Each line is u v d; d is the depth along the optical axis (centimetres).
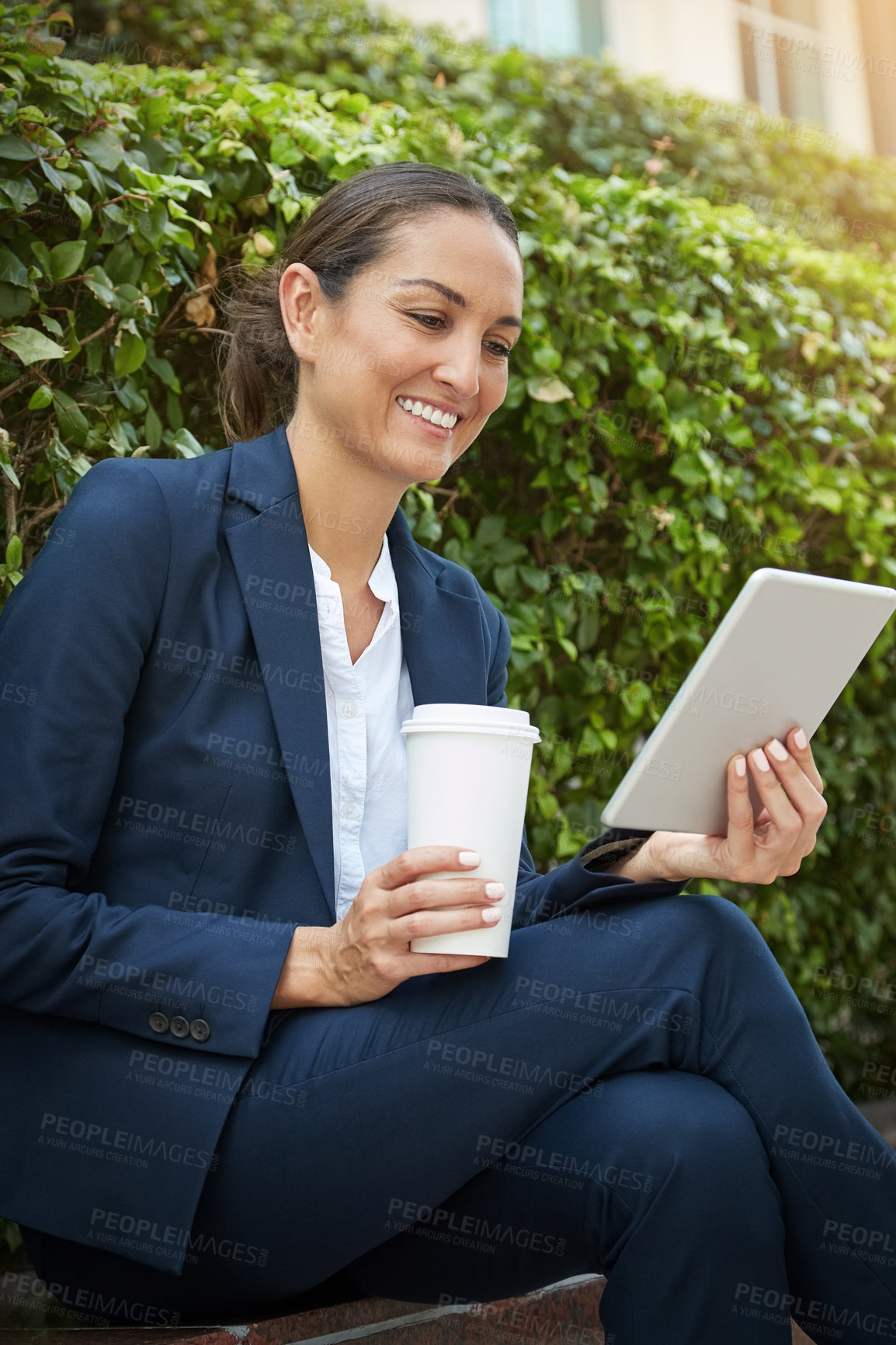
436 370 133
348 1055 110
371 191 137
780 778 121
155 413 187
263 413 166
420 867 108
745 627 112
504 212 140
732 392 268
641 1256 102
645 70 643
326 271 137
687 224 259
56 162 167
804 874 289
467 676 149
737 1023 115
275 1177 109
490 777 108
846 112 698
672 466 248
